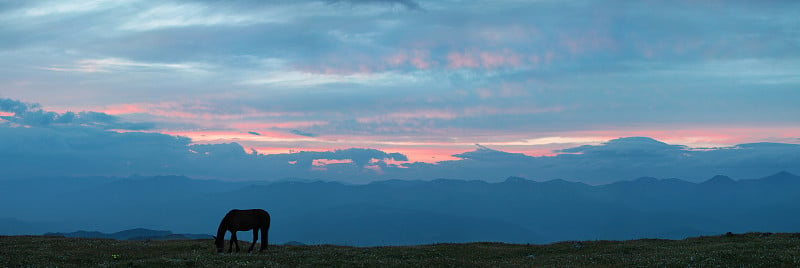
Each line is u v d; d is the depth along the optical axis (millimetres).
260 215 36469
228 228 35875
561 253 39156
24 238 47281
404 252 36844
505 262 33688
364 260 30781
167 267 26906
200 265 27328
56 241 43938
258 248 40781
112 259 33656
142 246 41656
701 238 46375
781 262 28625
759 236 44656
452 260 31719
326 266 28594
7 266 28688
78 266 29188
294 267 28047
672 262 29844
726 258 30375
